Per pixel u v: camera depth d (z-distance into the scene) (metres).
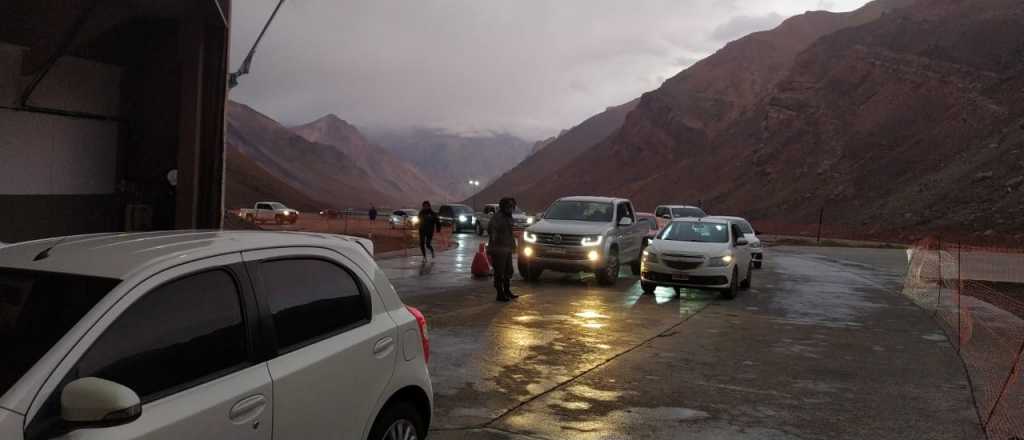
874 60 105.50
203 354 2.88
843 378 7.66
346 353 3.55
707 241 15.04
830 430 5.85
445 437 5.41
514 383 7.05
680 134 150.25
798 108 110.62
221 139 9.34
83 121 9.20
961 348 9.55
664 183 131.00
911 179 76.62
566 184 175.00
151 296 2.78
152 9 8.88
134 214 9.55
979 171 65.19
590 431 5.66
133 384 2.61
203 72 9.29
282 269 3.42
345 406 3.52
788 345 9.47
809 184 90.19
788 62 169.62
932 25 110.12
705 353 8.77
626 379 7.34
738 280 14.93
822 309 13.27
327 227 48.75
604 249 15.75
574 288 15.38
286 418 3.15
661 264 14.27
